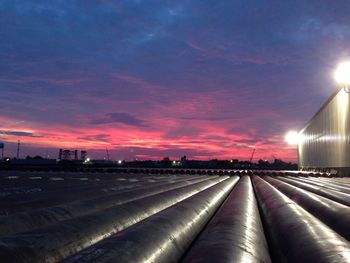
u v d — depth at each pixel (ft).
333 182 57.16
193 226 18.44
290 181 61.46
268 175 100.22
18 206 23.38
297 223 15.66
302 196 27.84
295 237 13.74
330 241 12.14
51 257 11.76
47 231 13.24
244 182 58.29
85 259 9.98
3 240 11.53
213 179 65.62
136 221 19.17
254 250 12.65
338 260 10.13
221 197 34.65
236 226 15.87
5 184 52.65
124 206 20.42
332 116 98.12
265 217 23.34
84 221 15.64
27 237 12.16
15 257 10.62
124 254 10.80
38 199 26.55
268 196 29.35
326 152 106.83
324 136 110.11
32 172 109.81
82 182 57.47
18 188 42.11
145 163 289.94
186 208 20.97
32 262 10.93
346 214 18.01
